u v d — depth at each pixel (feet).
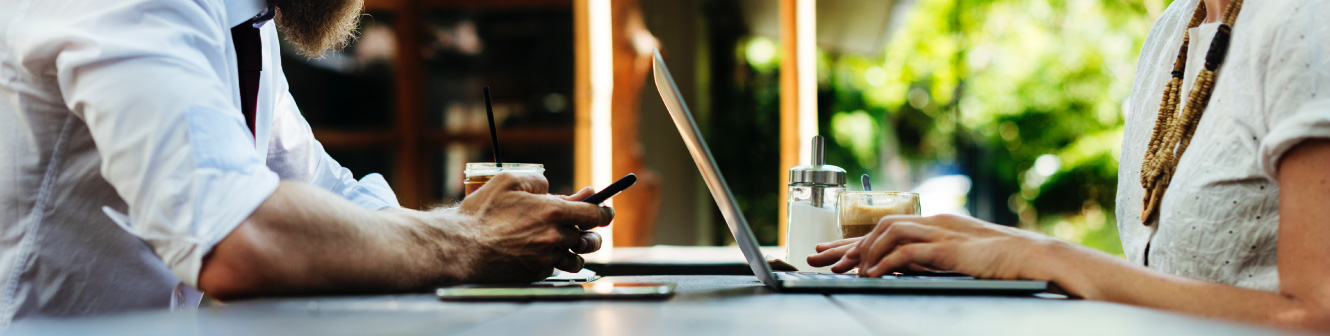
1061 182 46.34
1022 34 45.50
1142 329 2.39
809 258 4.43
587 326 2.49
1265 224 3.81
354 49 25.63
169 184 3.42
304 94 25.68
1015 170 47.52
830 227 5.21
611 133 14.57
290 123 6.07
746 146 34.24
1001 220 48.08
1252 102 3.76
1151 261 4.43
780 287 3.55
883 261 3.80
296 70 25.62
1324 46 3.51
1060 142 46.55
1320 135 3.25
